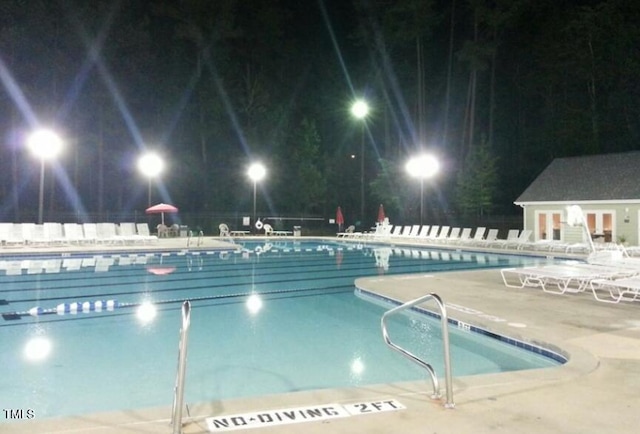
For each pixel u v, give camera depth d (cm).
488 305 885
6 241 1923
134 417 394
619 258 1263
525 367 633
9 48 2884
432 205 3562
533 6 3519
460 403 427
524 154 3688
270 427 380
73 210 3312
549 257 1912
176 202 3631
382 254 2161
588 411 411
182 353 370
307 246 2581
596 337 657
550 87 3659
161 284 1286
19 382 579
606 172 2367
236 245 2231
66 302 1042
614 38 3297
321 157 3844
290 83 3944
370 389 465
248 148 3672
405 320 892
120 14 3138
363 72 3872
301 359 671
